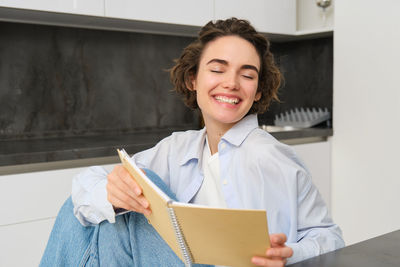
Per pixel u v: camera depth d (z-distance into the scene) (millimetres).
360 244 731
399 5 2191
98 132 2473
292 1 2734
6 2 1760
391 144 2275
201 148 1119
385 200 2322
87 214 913
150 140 2160
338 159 2543
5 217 1650
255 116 1063
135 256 900
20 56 2201
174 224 657
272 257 641
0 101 2164
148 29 2514
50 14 1982
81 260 911
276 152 942
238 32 994
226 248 647
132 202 826
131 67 2564
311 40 2955
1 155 1633
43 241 1746
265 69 1091
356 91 2416
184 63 1122
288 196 911
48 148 1844
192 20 2322
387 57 2260
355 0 2377
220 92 976
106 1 2033
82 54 2387
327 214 956
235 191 1000
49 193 1749
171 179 1183
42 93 2277
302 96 3053
